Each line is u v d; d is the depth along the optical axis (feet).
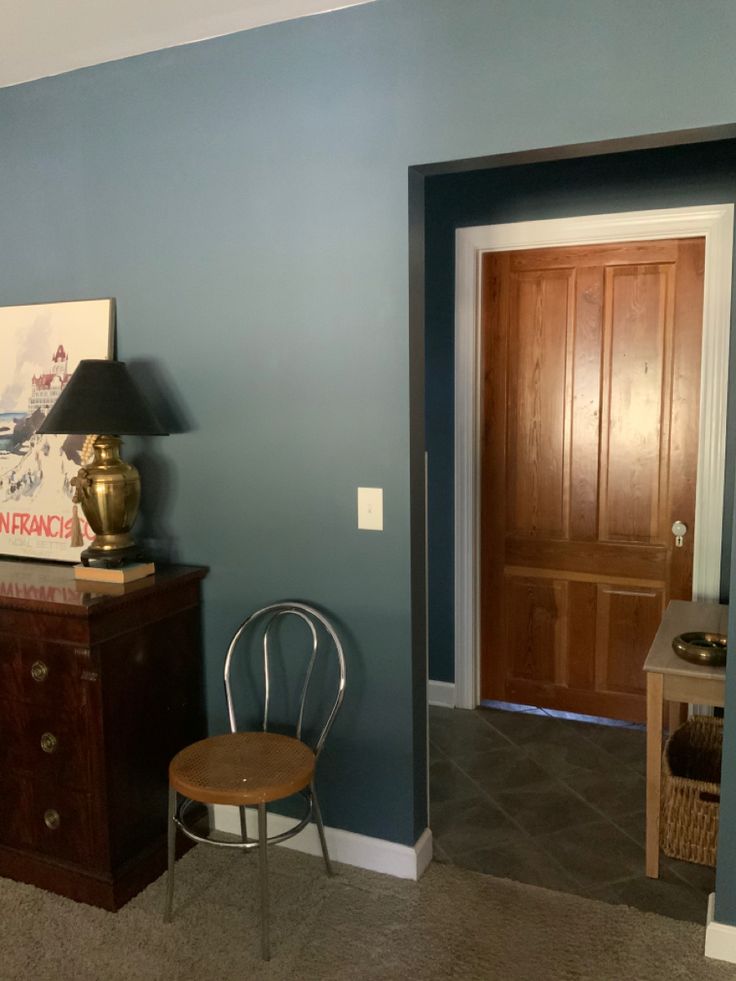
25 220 8.74
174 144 7.82
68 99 8.28
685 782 7.64
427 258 11.24
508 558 11.47
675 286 10.09
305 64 7.12
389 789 7.63
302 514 7.68
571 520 11.03
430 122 6.68
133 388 7.59
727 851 6.44
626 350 10.44
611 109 6.05
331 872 7.68
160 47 7.69
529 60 6.26
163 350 8.19
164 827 7.88
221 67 7.49
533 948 6.62
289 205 7.37
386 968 6.40
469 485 11.32
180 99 7.73
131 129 8.02
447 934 6.80
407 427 7.12
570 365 10.76
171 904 7.01
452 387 11.31
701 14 5.71
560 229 10.33
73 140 8.33
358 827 7.83
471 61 6.46
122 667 7.22
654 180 9.82
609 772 9.80
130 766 7.37
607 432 10.68
